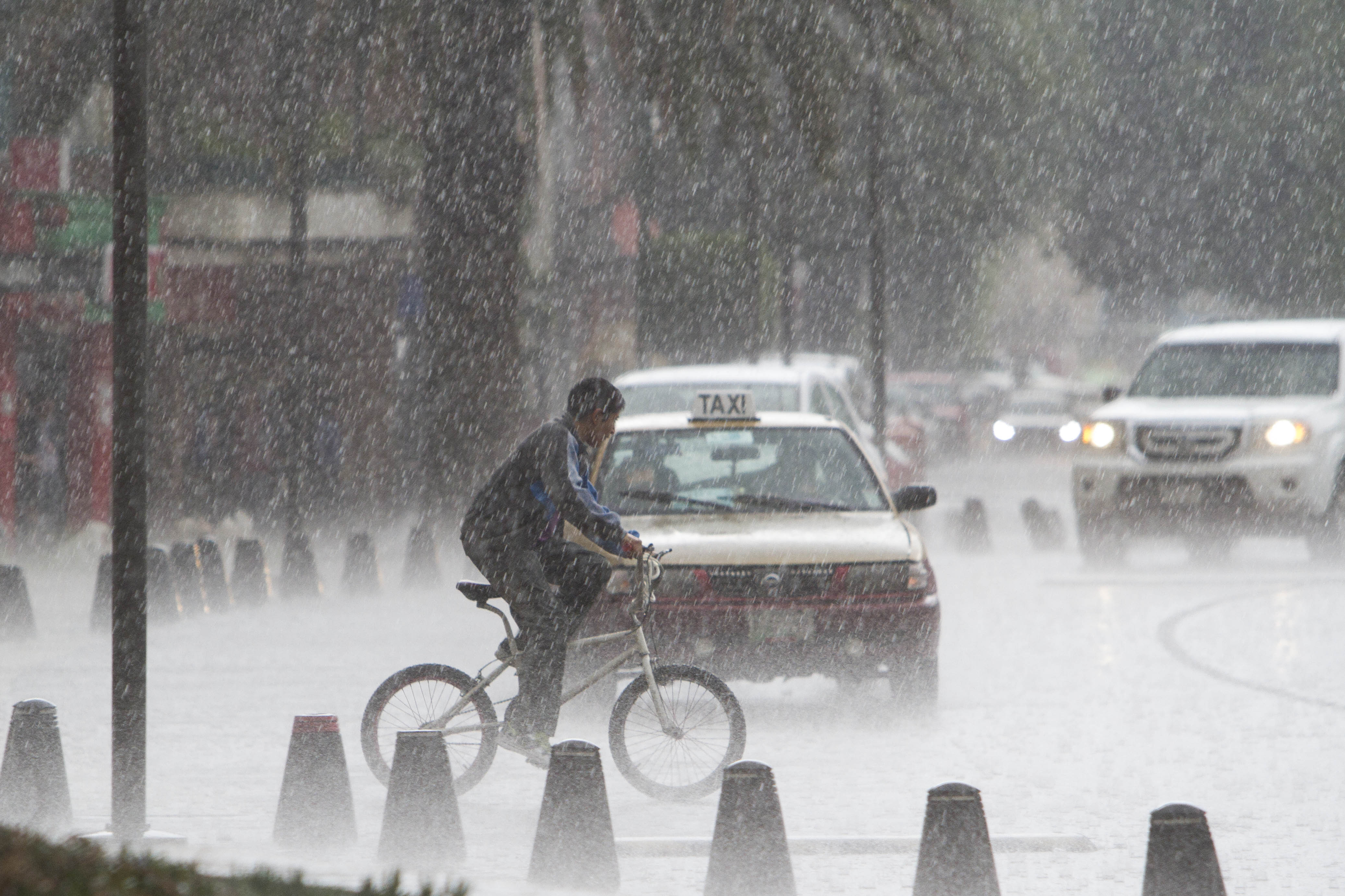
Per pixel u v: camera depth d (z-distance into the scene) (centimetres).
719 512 4256
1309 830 2939
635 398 6156
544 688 3145
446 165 7469
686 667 3266
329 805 2753
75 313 8800
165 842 2712
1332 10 14412
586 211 15025
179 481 10356
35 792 2800
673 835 2903
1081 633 5431
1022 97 14150
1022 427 16175
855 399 9369
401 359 10750
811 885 2569
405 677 3231
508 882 2442
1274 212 14838
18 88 8844
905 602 3953
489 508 3184
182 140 9800
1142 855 2770
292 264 8225
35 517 8956
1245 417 7094
